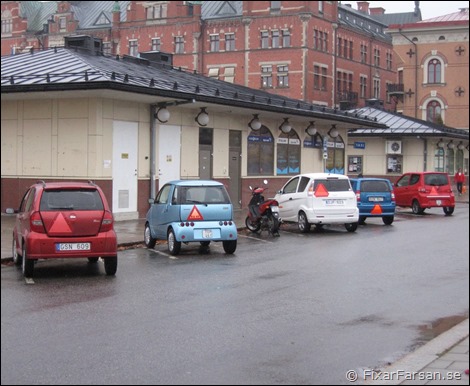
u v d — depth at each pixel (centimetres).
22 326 881
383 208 2483
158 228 1658
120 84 2052
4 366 709
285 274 1334
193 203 1580
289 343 820
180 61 7469
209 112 2755
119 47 7856
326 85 7294
